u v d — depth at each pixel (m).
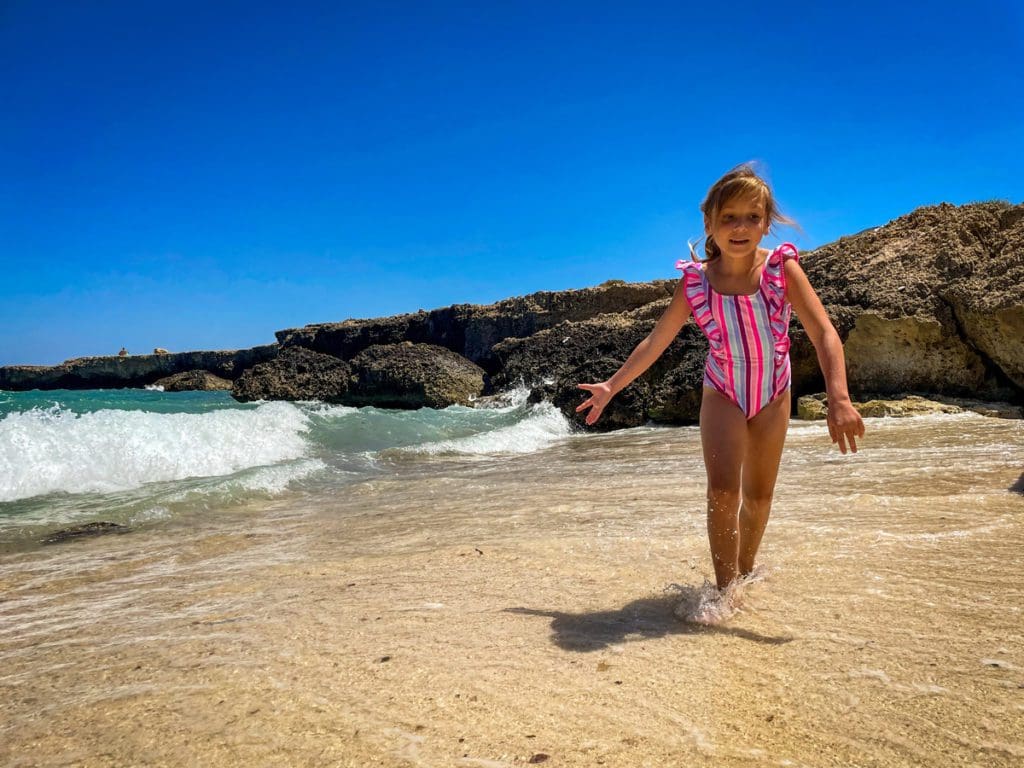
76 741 1.70
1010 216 12.01
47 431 7.01
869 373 11.52
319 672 2.04
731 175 2.39
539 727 1.63
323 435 10.41
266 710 1.81
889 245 13.11
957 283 11.00
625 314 20.02
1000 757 1.39
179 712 1.83
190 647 2.34
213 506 5.57
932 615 2.19
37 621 2.80
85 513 5.25
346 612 2.64
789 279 2.42
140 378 45.44
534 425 12.98
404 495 5.82
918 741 1.47
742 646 2.06
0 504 5.66
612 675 1.90
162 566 3.72
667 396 12.91
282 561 3.64
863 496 4.08
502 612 2.52
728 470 2.38
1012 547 2.89
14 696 2.00
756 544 2.64
